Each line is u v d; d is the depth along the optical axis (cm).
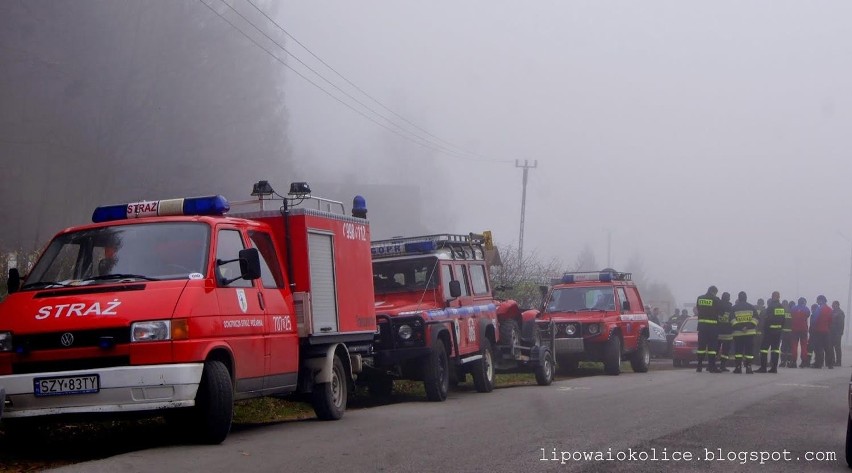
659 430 1031
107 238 968
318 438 961
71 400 831
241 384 945
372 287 1332
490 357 1706
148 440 965
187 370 844
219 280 936
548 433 1000
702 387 1694
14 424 891
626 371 2445
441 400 1437
